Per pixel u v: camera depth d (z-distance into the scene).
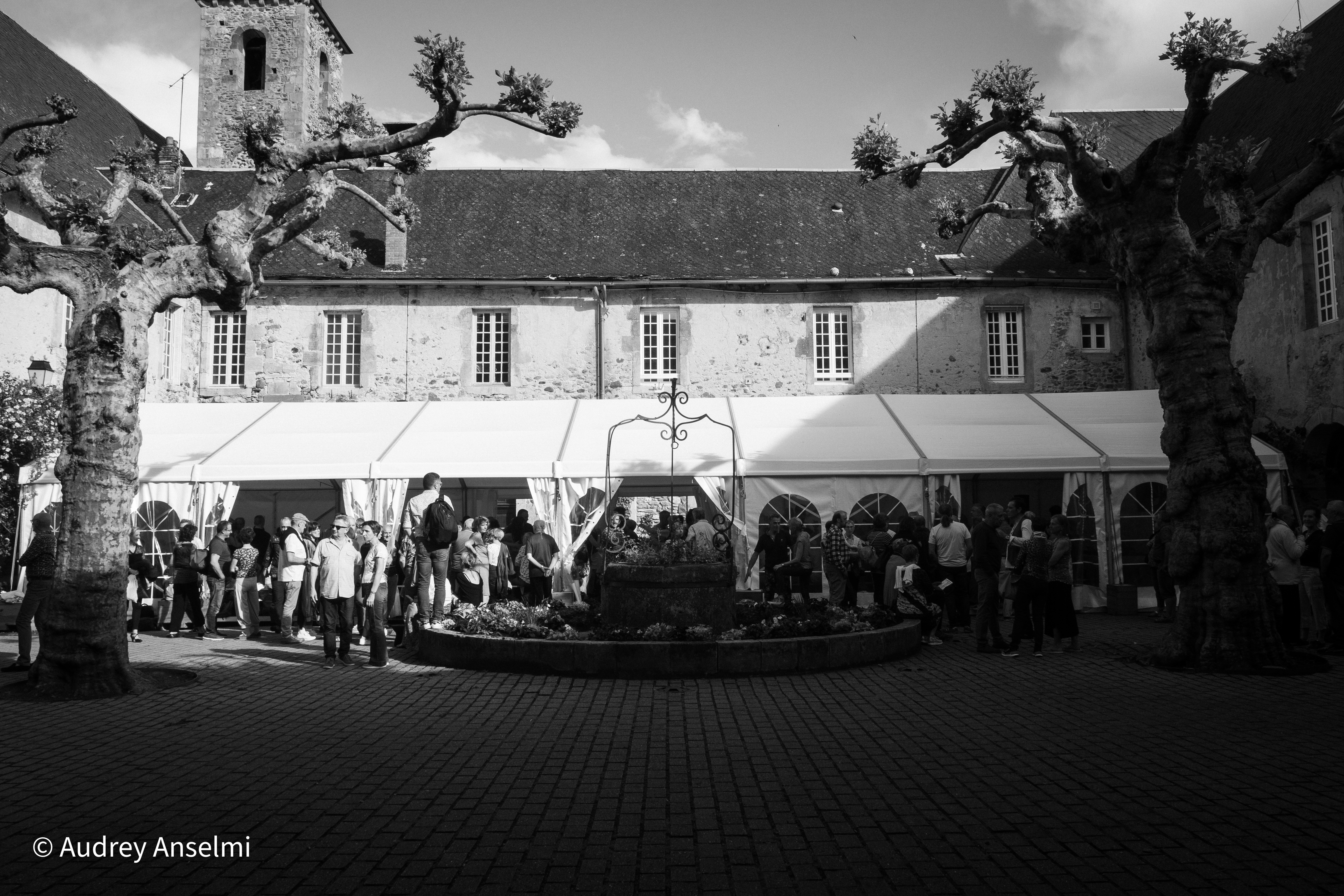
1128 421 17.59
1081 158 10.43
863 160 11.06
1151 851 4.40
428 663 10.59
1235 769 5.83
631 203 24.86
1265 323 17.78
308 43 30.41
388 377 21.98
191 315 22.19
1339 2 19.25
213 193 25.03
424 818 4.91
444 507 11.79
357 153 10.06
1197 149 10.95
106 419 8.88
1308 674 9.38
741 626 10.82
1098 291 22.44
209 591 14.20
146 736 6.91
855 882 4.04
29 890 3.96
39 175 10.51
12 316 17.33
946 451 16.45
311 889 3.97
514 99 9.86
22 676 9.68
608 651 9.48
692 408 18.72
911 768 5.91
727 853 4.39
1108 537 15.98
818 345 22.42
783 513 16.88
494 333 22.34
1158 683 8.97
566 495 16.17
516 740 6.73
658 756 6.24
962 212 12.39
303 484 19.81
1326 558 10.86
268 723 7.36
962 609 13.16
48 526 10.18
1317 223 16.66
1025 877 4.09
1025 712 7.66
